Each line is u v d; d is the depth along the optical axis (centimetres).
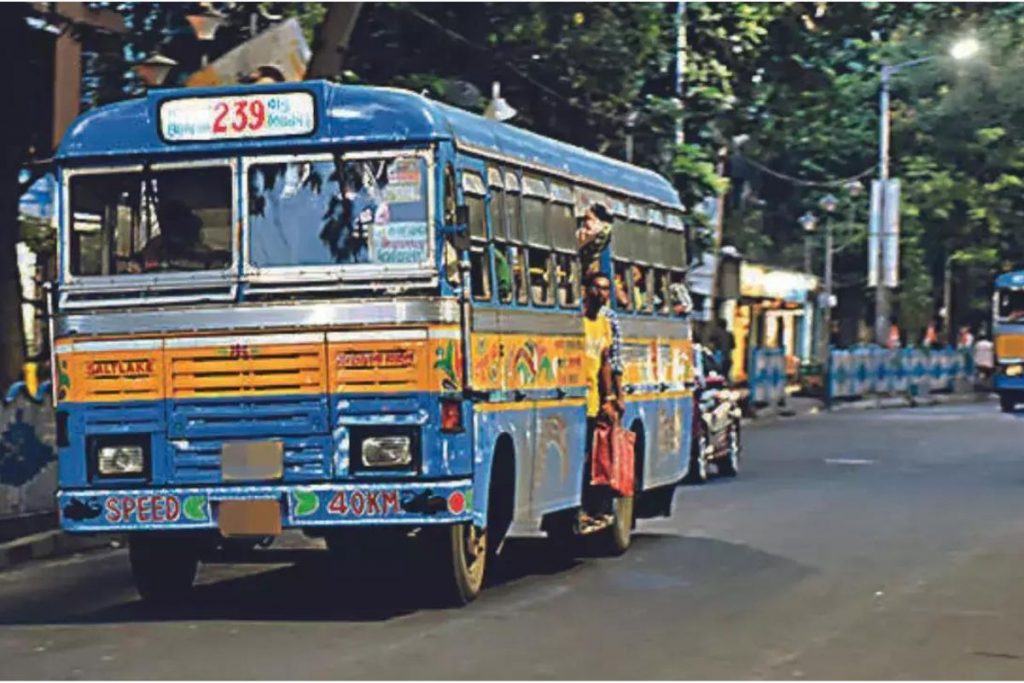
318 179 1381
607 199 1855
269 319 1365
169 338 1380
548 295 1628
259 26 2619
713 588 1590
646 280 1992
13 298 2397
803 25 3684
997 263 6650
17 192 2416
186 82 2366
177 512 1373
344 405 1355
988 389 6869
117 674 1158
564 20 3023
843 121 5784
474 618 1401
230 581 1673
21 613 1482
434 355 1350
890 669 1191
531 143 1636
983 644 1297
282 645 1266
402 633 1322
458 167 1393
